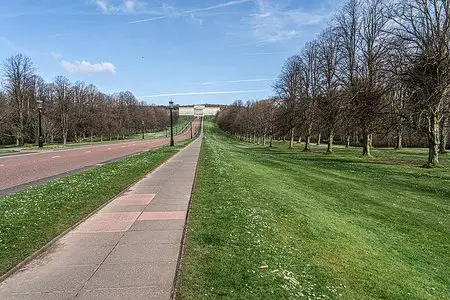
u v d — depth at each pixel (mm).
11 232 7289
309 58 52469
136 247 6621
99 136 110938
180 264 5805
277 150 54844
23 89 74438
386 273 7117
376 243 9359
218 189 12398
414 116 27312
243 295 4961
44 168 21359
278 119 58531
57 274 5414
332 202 13930
